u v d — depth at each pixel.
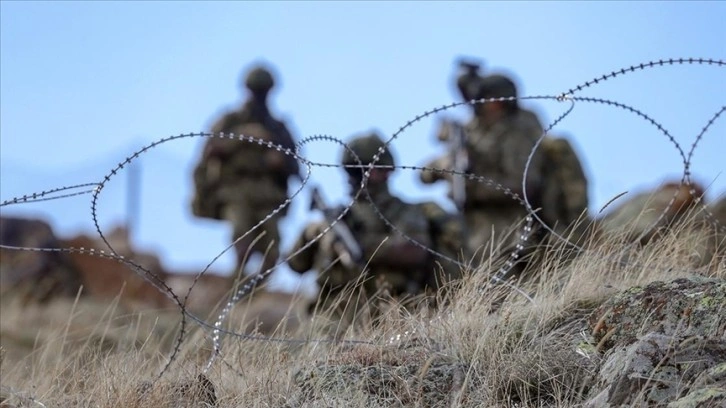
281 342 12.50
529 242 14.80
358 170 17.88
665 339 10.46
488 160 23.23
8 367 14.38
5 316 24.12
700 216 14.63
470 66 23.80
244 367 12.47
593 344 11.62
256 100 28.94
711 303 11.16
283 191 28.70
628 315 11.58
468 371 11.46
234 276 27.89
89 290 35.25
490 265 13.28
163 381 11.93
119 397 11.48
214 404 11.65
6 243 35.31
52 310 25.94
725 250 13.64
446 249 17.62
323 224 17.83
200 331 13.52
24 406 11.95
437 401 11.26
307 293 17.70
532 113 23.73
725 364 10.09
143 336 14.23
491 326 12.16
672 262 13.41
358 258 17.39
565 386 11.13
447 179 23.61
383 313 13.31
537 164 23.02
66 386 12.28
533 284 13.68
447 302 14.01
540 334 12.17
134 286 35.91
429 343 12.05
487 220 22.98
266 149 28.58
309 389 11.54
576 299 12.70
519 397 11.21
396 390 11.34
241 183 28.38
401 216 17.61
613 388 10.25
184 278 37.59
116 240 39.81
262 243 28.14
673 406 9.81
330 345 12.74
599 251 13.52
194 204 28.75
